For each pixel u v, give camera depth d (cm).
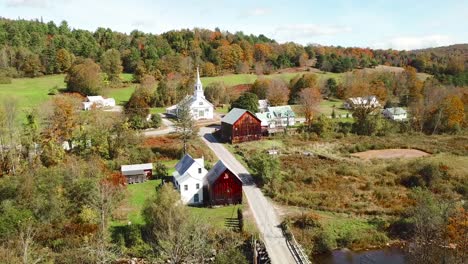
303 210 5469
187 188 5609
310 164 7331
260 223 5006
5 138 6838
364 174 6881
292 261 4094
